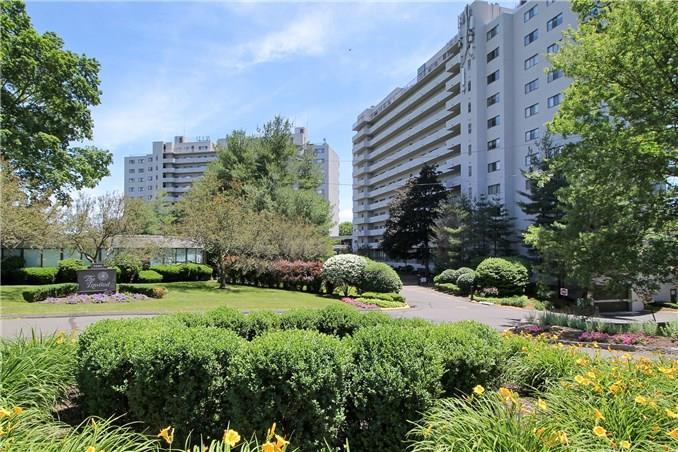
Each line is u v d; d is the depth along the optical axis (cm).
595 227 1499
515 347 509
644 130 1263
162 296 1967
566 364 471
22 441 265
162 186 10500
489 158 4275
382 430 345
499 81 4153
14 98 2227
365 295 2180
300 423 321
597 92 1348
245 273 2830
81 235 2069
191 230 2411
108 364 381
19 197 1817
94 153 2566
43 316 1380
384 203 7088
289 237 2777
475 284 2748
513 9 4425
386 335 382
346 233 11706
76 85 2428
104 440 269
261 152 3719
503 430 262
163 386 350
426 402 341
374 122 7631
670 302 2652
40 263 2855
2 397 349
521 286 2622
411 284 4056
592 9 1488
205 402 354
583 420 303
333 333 594
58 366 442
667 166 1282
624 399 331
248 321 582
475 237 3588
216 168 3731
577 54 1388
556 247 1509
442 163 5316
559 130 1505
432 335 414
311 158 4084
